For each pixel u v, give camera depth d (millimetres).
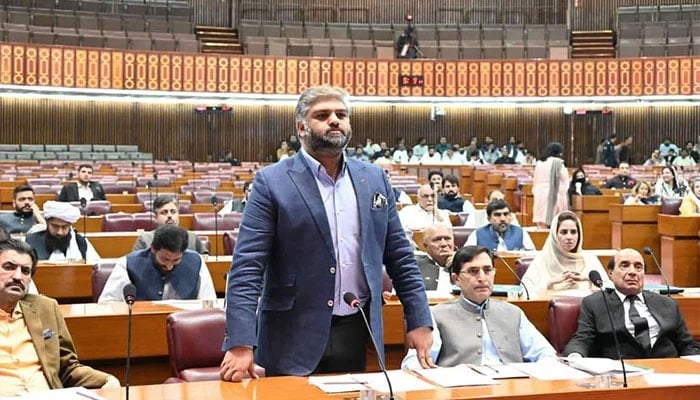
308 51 26391
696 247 10102
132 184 14977
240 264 3475
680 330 5340
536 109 27281
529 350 4875
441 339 4789
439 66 26109
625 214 11125
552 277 6738
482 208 13797
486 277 4816
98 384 4270
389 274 3826
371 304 3594
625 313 5270
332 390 3246
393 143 27547
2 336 4215
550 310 5352
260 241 3516
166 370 5547
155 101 26578
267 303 3623
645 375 3619
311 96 3586
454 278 4902
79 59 24219
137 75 24812
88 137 26156
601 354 5238
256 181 3621
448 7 30094
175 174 18797
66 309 5477
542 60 25906
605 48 27344
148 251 6059
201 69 25312
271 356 3588
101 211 11406
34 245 7652
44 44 23938
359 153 25203
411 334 3676
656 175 19328
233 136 27109
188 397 3146
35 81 23766
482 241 8508
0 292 4191
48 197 13016
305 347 3535
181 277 6055
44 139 25781
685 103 26328
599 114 26859
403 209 10461
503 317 4871
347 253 3621
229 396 3160
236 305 3410
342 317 3604
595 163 26969
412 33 26969
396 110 27562
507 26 28172
